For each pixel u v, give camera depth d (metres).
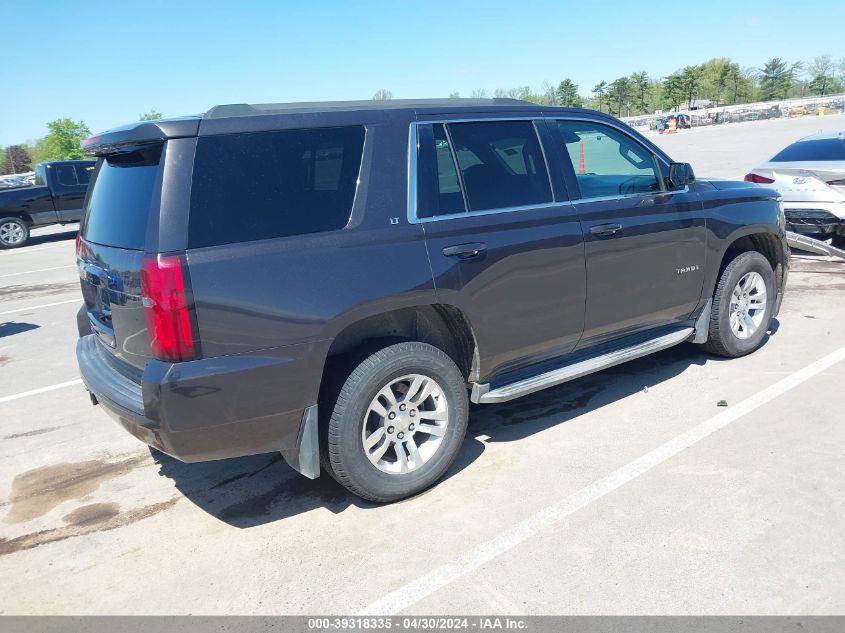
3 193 16.97
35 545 3.55
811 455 3.92
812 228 8.90
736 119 69.06
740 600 2.79
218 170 3.16
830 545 3.10
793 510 3.39
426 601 2.90
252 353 3.16
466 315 3.79
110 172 3.67
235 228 3.16
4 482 4.27
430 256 3.62
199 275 3.03
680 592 2.85
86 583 3.20
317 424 3.45
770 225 5.48
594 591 2.89
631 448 4.16
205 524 3.66
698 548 3.13
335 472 3.53
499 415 4.82
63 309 9.50
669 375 5.34
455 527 3.45
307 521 3.62
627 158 4.73
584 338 4.49
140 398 3.24
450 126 3.89
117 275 3.24
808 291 7.72
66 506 3.93
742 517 3.35
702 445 4.13
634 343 4.86
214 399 3.10
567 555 3.15
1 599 3.12
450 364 3.75
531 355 4.24
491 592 2.93
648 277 4.70
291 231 3.29
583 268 4.29
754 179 9.41
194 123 3.15
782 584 2.87
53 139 79.31
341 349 3.67
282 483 4.07
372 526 3.52
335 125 3.51
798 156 9.46
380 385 3.51
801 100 83.12
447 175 3.81
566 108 4.48
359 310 3.39
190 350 3.04
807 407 4.56
